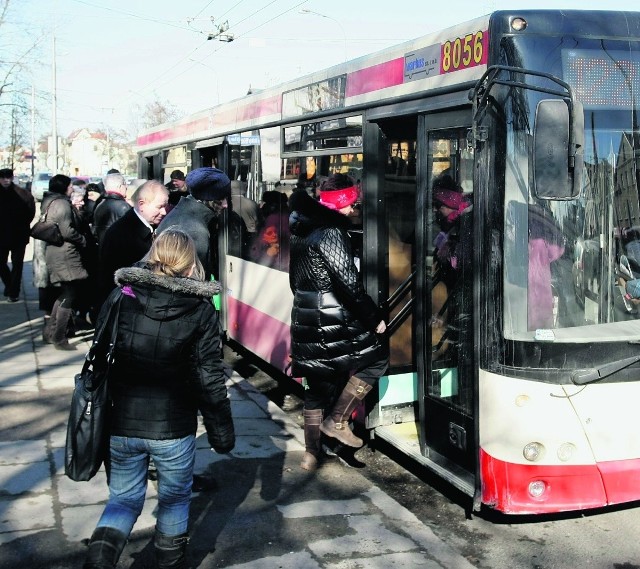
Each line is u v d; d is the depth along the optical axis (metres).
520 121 4.34
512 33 4.38
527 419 4.38
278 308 7.83
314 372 5.37
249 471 5.74
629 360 4.36
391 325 6.03
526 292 4.42
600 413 4.42
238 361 9.80
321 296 5.30
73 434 3.62
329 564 4.35
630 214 4.57
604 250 4.54
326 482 5.57
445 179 5.08
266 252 8.23
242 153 9.07
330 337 5.30
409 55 5.41
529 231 4.41
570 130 4.04
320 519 4.94
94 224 9.98
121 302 3.65
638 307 4.61
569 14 4.45
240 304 9.25
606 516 5.11
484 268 4.49
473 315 4.62
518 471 4.41
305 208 5.35
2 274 12.65
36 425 6.51
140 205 5.23
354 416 6.28
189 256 3.72
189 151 11.66
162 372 3.62
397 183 6.00
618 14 4.52
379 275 5.94
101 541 3.55
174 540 3.76
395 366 6.08
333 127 6.55
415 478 5.76
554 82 4.31
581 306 4.50
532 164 4.33
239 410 7.21
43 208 9.05
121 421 3.66
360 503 5.21
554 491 4.41
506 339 4.41
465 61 4.79
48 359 8.86
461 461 4.98
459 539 4.74
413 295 6.10
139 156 16.16
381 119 5.74
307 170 7.11
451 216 5.04
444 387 5.16
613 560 4.49
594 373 4.34
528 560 4.48
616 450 4.46
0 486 5.23
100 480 5.38
